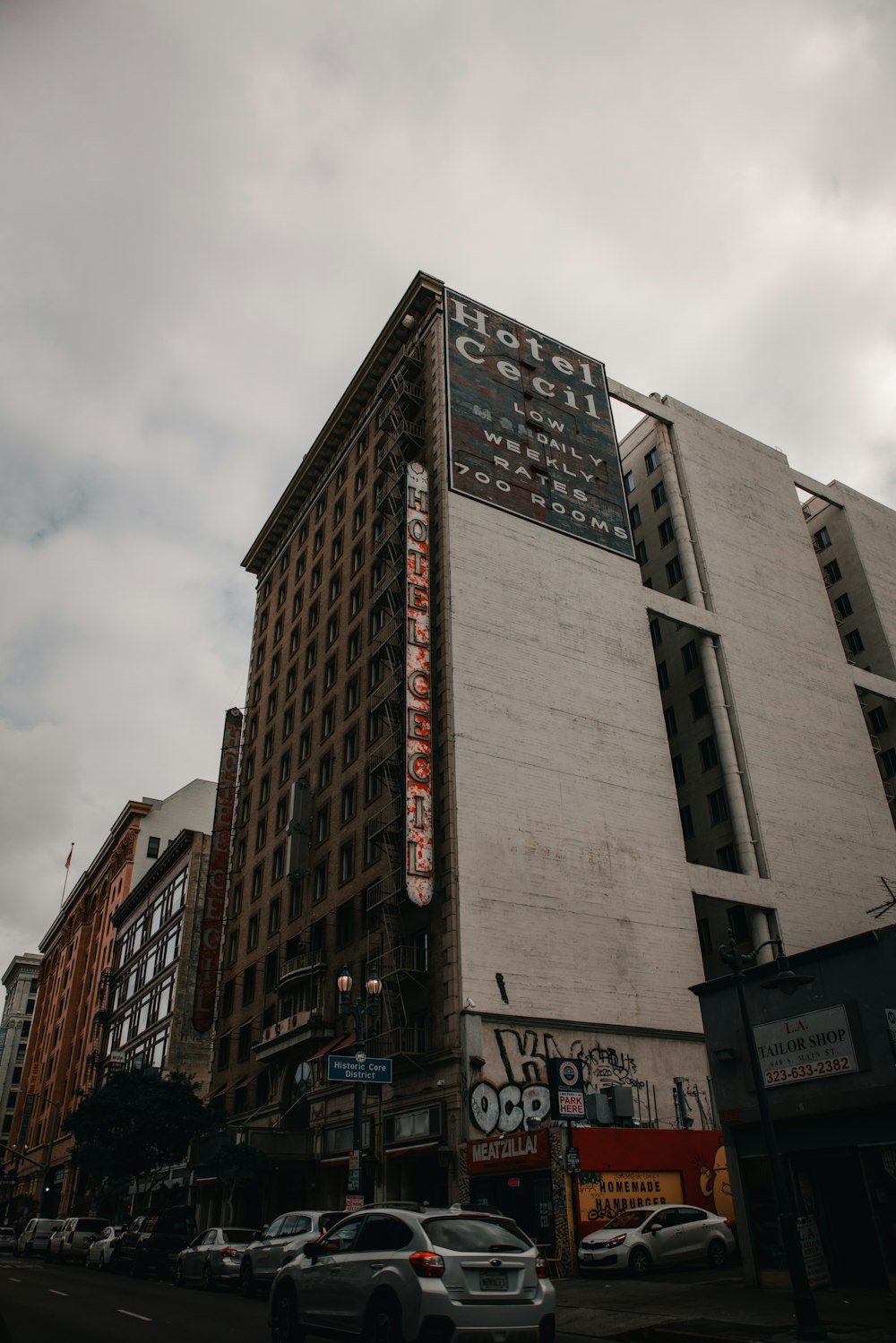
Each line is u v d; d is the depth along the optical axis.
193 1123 42.12
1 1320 11.73
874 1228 15.84
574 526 44.75
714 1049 19.31
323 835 44.75
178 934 64.69
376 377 52.91
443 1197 29.69
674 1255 21.83
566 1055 31.80
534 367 48.75
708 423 56.59
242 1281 20.28
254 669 63.34
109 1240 33.12
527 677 38.69
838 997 17.05
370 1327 10.08
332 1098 37.12
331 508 56.06
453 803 34.00
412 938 34.09
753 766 45.28
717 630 48.25
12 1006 141.12
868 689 54.47
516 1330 9.67
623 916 36.00
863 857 46.38
